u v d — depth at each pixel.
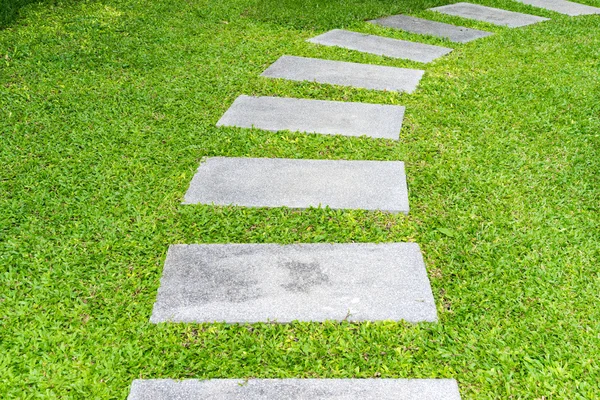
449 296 3.11
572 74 6.13
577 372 2.66
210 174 4.20
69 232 3.58
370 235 3.60
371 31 7.52
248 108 5.24
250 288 3.13
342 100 5.46
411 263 3.34
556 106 5.34
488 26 7.96
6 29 7.06
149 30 7.16
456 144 4.64
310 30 7.45
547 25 8.02
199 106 5.24
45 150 4.46
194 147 4.54
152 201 3.88
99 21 7.39
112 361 2.70
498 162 4.39
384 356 2.77
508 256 3.41
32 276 3.22
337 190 4.02
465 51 6.84
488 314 3.00
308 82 5.80
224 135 4.73
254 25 7.54
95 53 6.38
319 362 2.73
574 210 3.84
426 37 7.33
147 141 4.61
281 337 2.86
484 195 3.99
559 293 3.12
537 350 2.78
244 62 6.30
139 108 5.16
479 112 5.20
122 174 4.17
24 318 2.94
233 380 2.63
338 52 6.68
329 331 2.88
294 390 2.57
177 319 2.94
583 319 2.96
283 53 6.62
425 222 3.72
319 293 3.10
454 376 2.67
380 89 5.69
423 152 4.51
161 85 5.64
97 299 3.07
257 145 4.61
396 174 4.21
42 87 5.52
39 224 3.64
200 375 2.67
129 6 8.09
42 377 2.62
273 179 4.14
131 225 3.65
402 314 2.98
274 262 3.33
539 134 4.82
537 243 3.52
